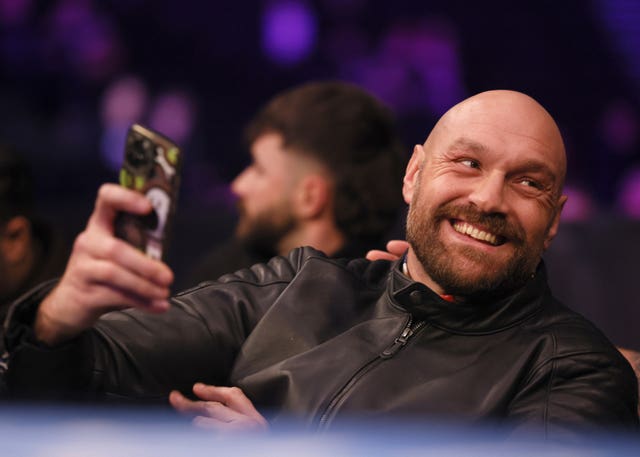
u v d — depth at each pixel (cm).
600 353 333
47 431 162
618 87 1911
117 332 356
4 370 294
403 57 1758
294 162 533
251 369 361
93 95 1602
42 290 300
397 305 360
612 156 1706
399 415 327
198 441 160
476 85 1892
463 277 338
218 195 1411
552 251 790
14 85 1592
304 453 157
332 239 538
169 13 1834
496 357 338
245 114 1809
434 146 355
